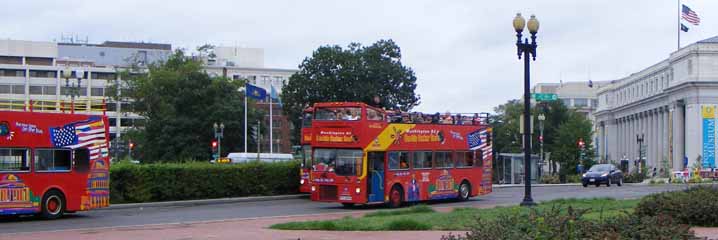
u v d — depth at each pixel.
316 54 83.88
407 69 84.69
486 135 40.81
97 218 28.44
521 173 68.62
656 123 137.88
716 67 115.38
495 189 54.81
